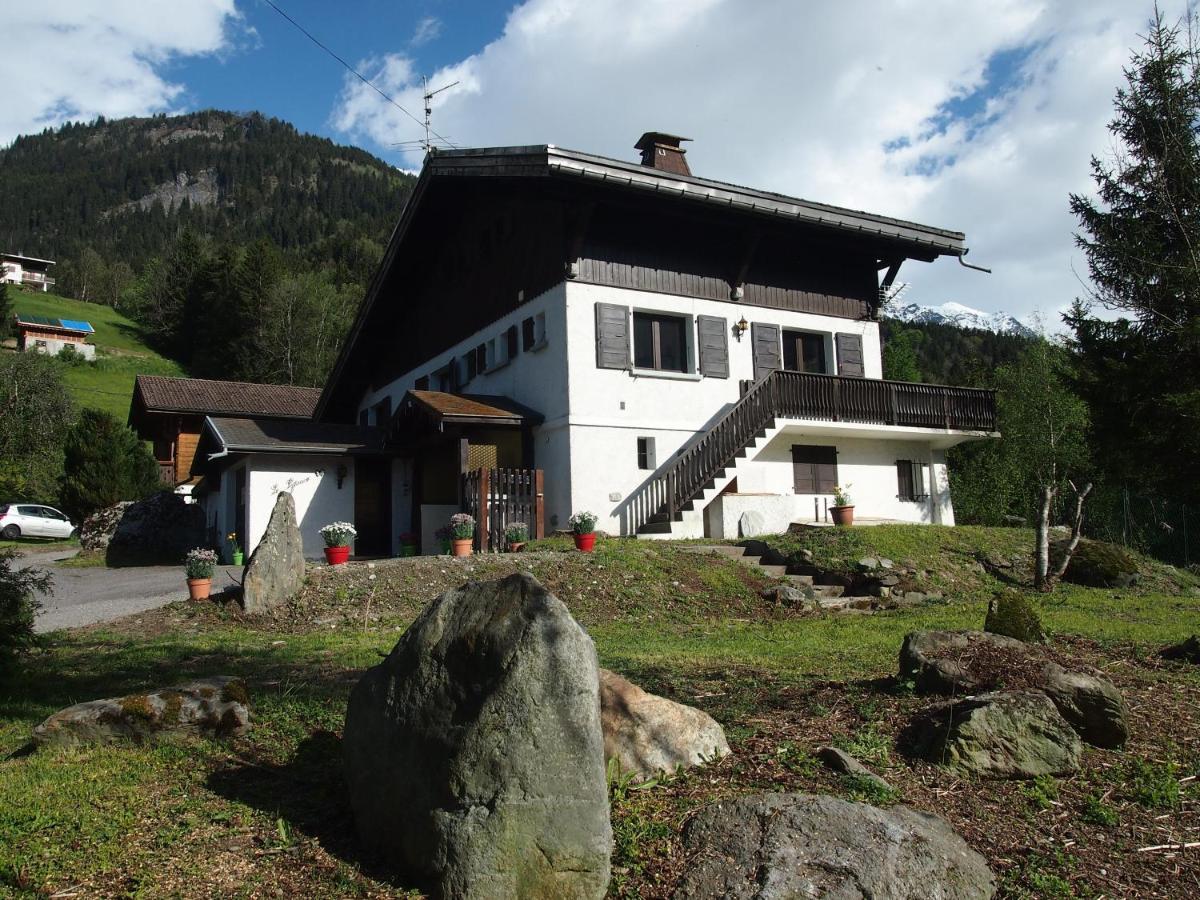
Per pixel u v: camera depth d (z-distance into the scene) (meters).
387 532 21.33
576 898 3.50
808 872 3.61
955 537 16.62
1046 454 25.84
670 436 17.86
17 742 5.75
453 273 22.52
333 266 104.81
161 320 83.56
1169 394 11.45
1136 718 5.97
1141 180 13.04
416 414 18.34
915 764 4.95
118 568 20.55
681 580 12.89
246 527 19.41
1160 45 12.93
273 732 5.64
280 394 35.94
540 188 17.02
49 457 40.34
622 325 17.58
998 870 4.01
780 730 5.38
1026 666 5.73
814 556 14.13
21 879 3.69
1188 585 15.82
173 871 3.79
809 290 20.23
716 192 17.11
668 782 4.56
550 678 3.62
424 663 3.93
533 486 16.27
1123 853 4.25
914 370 41.03
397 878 3.70
